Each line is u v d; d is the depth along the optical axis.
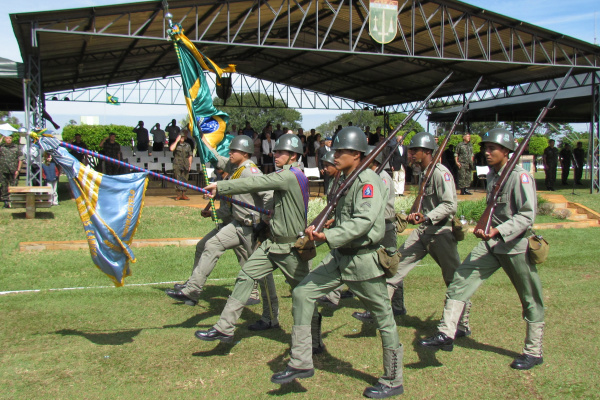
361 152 3.79
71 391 3.79
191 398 3.71
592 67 15.57
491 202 4.36
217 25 15.16
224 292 6.52
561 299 6.28
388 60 18.48
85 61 16.25
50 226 9.75
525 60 17.22
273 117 41.97
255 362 4.36
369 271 3.66
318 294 3.79
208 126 5.72
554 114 22.64
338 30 17.42
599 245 9.91
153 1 10.77
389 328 3.75
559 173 30.94
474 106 23.11
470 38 15.94
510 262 4.28
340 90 24.19
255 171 5.27
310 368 3.70
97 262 4.57
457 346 4.77
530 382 4.00
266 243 4.37
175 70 21.25
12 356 4.41
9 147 11.70
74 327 5.16
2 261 7.70
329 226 4.33
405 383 3.98
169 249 8.75
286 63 20.61
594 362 4.37
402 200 12.92
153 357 4.43
